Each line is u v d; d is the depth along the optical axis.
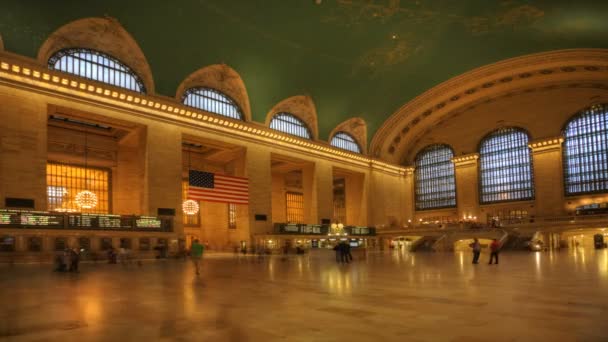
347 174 48.50
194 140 33.22
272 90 36.53
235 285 9.91
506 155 47.84
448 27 33.03
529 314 5.59
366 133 48.12
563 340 4.25
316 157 42.19
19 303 7.30
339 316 5.67
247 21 28.86
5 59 22.91
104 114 27.14
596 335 4.44
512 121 47.25
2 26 22.66
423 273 12.58
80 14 24.84
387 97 44.47
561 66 39.75
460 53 37.75
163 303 7.11
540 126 45.44
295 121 41.25
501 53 38.16
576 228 36.50
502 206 47.25
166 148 30.09
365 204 47.66
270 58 33.34
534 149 45.19
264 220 36.00
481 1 29.36
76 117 27.16
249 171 35.53
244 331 4.91
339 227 41.03
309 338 4.53
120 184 33.09
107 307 6.76
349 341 4.37
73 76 25.47
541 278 10.36
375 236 46.47
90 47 27.14
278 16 28.88
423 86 43.97
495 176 48.41
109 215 26.02
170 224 29.27
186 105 31.12
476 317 5.44
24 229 22.39
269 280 11.10
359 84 40.38
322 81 38.16
